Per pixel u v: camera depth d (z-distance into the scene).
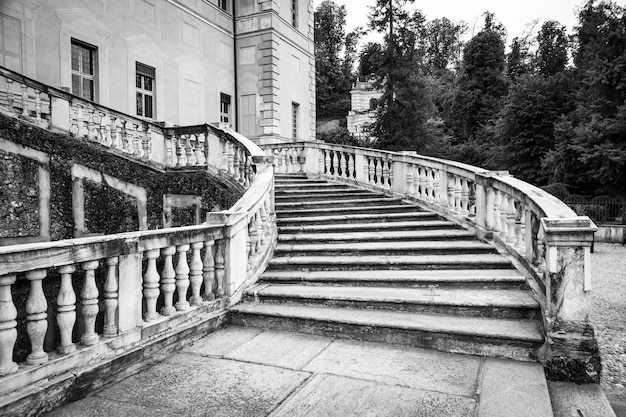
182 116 18.45
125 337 4.23
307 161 13.66
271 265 7.24
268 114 21.91
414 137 32.50
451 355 4.68
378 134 33.41
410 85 32.25
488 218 8.09
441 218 9.60
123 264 4.23
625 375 4.84
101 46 14.54
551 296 4.32
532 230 6.19
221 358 4.63
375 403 3.57
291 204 10.47
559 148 25.80
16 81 9.45
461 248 7.53
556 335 4.24
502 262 6.82
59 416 3.38
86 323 3.91
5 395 3.19
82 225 9.75
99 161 10.08
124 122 10.88
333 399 3.65
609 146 22.53
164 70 17.44
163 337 4.65
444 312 5.45
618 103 24.92
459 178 9.43
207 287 5.70
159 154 11.54
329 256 7.59
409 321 5.13
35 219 8.94
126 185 10.62
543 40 53.88
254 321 5.72
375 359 4.57
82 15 13.81
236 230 6.15
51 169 9.22
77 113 10.26
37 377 3.41
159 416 3.39
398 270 6.96
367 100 49.84
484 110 45.69
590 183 25.89
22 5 12.12
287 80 23.62
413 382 3.98
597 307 7.92
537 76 32.94
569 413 3.56
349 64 64.62
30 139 8.88
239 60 22.45
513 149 31.31
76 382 3.67
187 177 11.07
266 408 3.51
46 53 12.76
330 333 5.32
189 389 3.87
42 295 3.53
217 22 21.00
